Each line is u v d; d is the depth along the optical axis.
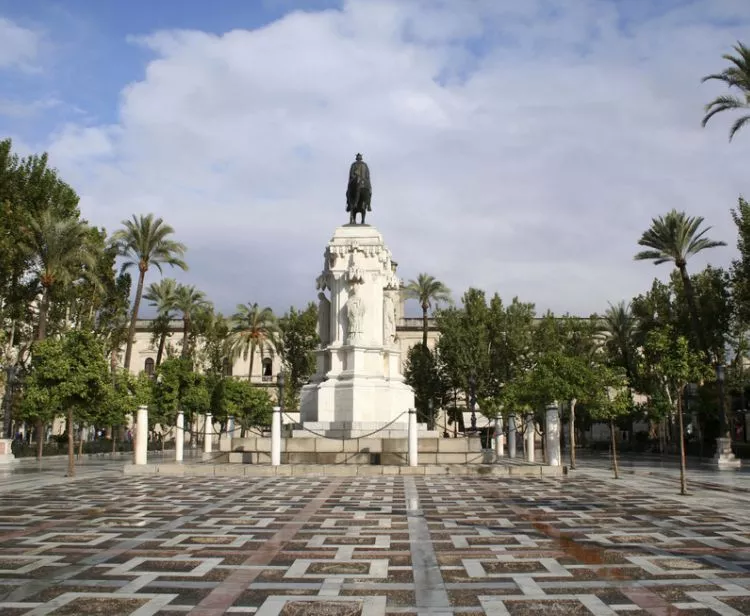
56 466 30.48
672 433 48.53
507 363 52.50
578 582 7.43
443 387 54.84
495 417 32.16
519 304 53.22
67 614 6.27
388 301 27.02
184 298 53.59
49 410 24.58
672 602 6.63
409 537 10.20
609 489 17.69
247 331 59.84
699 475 24.22
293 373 56.53
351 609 6.41
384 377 25.72
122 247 43.00
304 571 7.98
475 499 15.11
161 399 45.34
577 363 24.53
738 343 42.06
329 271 26.94
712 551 9.12
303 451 23.33
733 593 6.96
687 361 17.25
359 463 23.12
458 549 9.27
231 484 18.84
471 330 51.38
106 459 37.59
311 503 14.38
